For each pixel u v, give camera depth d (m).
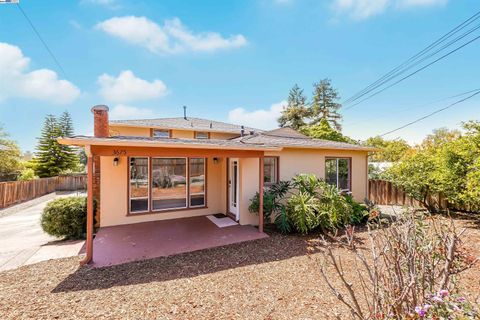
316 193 7.81
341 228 7.61
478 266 4.52
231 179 9.22
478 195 7.69
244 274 4.62
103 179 8.07
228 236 7.04
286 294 3.81
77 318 3.20
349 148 10.14
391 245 2.34
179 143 5.82
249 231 7.52
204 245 6.34
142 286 4.16
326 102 32.09
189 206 9.46
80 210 7.21
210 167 9.83
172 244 6.40
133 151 5.71
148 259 5.45
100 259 5.44
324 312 3.27
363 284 2.75
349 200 8.55
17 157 23.72
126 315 3.26
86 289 4.05
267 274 4.61
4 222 9.67
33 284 4.25
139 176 8.66
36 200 16.19
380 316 1.99
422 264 2.18
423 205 10.68
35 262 5.35
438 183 9.52
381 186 12.80
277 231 7.62
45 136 27.36
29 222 9.66
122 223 8.29
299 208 7.09
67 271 4.83
